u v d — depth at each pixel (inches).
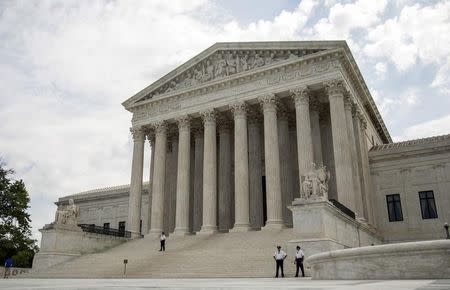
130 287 622.8
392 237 2148.1
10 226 2728.8
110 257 1747.0
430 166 2162.9
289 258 1264.8
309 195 1332.4
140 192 2362.2
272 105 2021.4
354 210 1713.8
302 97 1941.4
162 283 815.1
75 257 1872.5
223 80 2170.3
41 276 1606.8
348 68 1996.8
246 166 2028.8
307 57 1947.6
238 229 1907.0
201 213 2338.8
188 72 2372.0
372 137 2561.5
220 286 629.0
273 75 2053.4
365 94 2257.6
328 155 2151.8
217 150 2480.3
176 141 2586.1
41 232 1862.7
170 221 2464.3
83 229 1984.5
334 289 457.1
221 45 2229.3
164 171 2320.4
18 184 2807.6
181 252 1604.3
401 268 687.7
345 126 1829.5
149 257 1615.4
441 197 2096.5
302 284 634.2
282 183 2110.0
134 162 2407.7
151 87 2466.8
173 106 2354.8
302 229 1267.2
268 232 1755.7
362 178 1995.6
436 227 2070.6
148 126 2450.8
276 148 1961.1
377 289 438.6
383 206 2210.9
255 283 742.5
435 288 425.7
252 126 2292.1
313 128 2075.5
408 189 2180.1
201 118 2345.0
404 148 2231.8
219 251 1526.8
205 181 2110.0
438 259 659.4
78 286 689.6
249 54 2180.1
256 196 2167.8
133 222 2292.1
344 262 765.9
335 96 1865.2
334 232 1328.7
